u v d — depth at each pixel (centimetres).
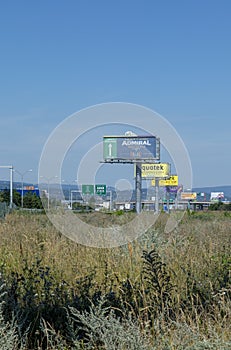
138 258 832
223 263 805
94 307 575
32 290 643
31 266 805
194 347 463
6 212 2167
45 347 556
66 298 631
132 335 492
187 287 687
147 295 640
